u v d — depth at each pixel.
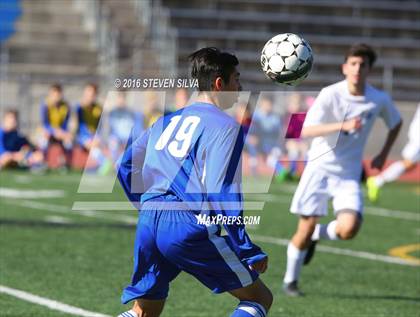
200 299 23.47
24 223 38.09
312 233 24.33
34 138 73.94
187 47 89.62
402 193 58.97
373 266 30.03
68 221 39.41
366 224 42.00
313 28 94.62
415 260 31.53
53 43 88.69
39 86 75.25
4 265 27.81
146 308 15.46
